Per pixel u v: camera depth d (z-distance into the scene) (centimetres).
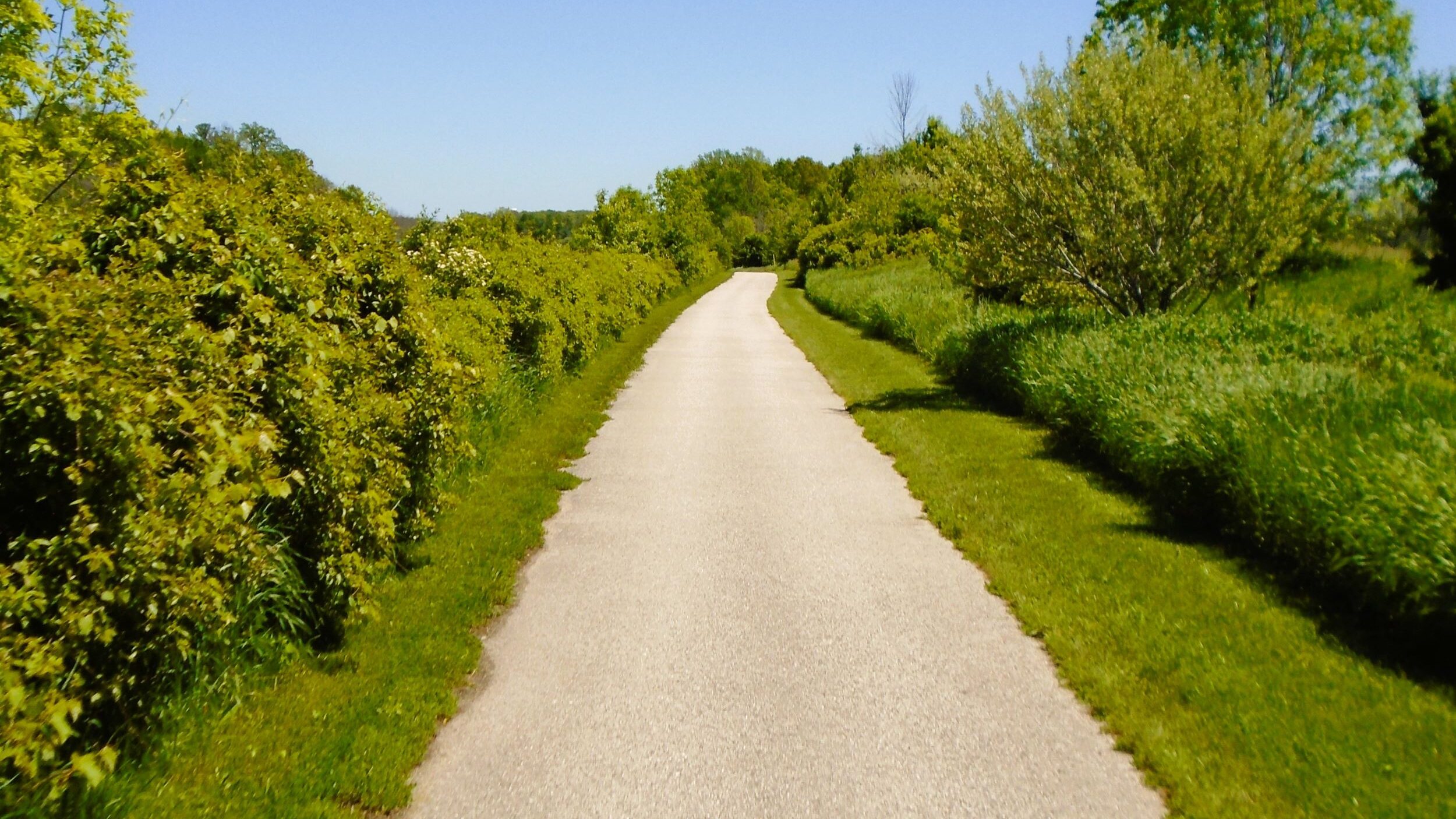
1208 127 1296
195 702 439
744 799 409
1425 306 1535
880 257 4609
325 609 550
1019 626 602
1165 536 767
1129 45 1466
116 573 352
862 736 463
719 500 913
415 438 693
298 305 568
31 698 313
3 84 1167
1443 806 388
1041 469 995
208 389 429
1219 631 572
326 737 444
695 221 5678
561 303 1623
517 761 441
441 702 490
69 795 357
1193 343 1122
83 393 344
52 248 416
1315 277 2000
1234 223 1323
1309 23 2048
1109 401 991
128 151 1303
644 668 543
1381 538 559
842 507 888
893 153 5575
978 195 1469
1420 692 494
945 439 1161
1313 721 461
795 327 2827
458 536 764
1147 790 414
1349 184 2003
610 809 402
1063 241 1453
